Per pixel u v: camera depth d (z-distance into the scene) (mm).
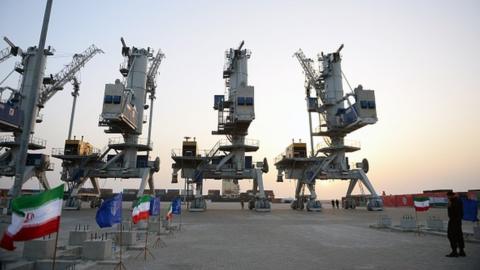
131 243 14219
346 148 56375
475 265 10117
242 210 54000
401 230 20250
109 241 11367
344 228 22750
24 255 10602
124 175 50344
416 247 13953
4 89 45406
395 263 10508
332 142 57750
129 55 54031
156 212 19828
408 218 21484
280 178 65500
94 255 10891
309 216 37312
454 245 11602
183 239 16906
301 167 59688
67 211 44812
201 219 32250
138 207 13047
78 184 51094
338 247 14023
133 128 48375
